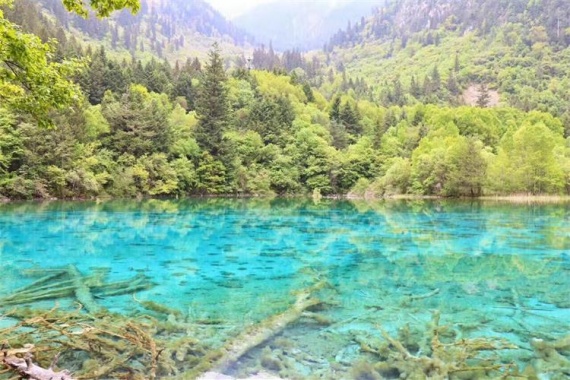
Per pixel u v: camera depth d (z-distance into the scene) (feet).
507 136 200.23
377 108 311.88
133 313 24.75
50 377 13.65
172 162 146.20
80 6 21.67
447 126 211.61
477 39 602.44
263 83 291.58
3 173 103.35
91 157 119.85
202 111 160.15
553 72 463.01
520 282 33.01
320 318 24.30
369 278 34.04
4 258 39.01
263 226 67.21
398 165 161.48
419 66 589.73
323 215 87.20
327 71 628.69
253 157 174.70
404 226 67.77
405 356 19.07
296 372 17.54
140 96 167.22
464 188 150.82
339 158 178.60
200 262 39.50
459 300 28.22
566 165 150.41
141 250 44.70
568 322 24.03
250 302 27.25
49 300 26.73
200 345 20.01
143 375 16.84
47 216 72.79
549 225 68.64
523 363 18.58
